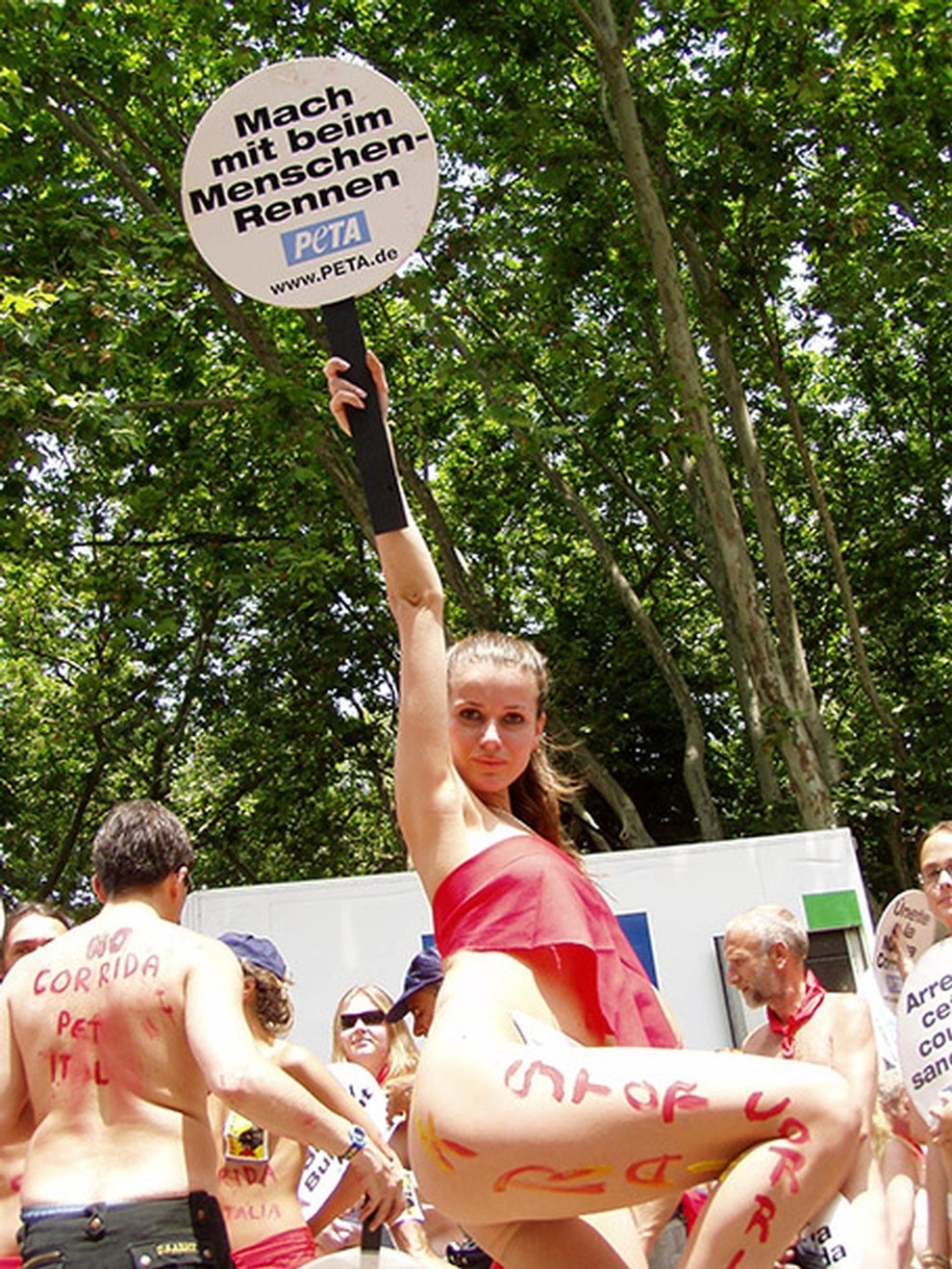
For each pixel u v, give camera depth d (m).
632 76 16.05
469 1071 1.83
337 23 15.85
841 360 22.16
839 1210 2.23
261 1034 4.36
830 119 15.06
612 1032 2.04
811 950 9.20
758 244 15.59
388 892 8.61
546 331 15.53
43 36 14.03
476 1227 2.07
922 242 14.93
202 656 20.45
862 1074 4.41
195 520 18.67
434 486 21.89
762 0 14.00
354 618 20.72
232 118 2.58
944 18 14.19
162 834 3.47
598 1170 1.75
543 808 2.69
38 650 22.75
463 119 16.31
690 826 23.33
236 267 2.54
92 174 16.62
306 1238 4.20
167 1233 2.91
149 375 15.58
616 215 15.95
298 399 14.27
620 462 20.30
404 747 2.26
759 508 16.22
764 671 14.45
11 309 11.87
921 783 17.02
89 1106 3.06
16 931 4.98
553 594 23.31
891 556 22.08
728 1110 1.74
